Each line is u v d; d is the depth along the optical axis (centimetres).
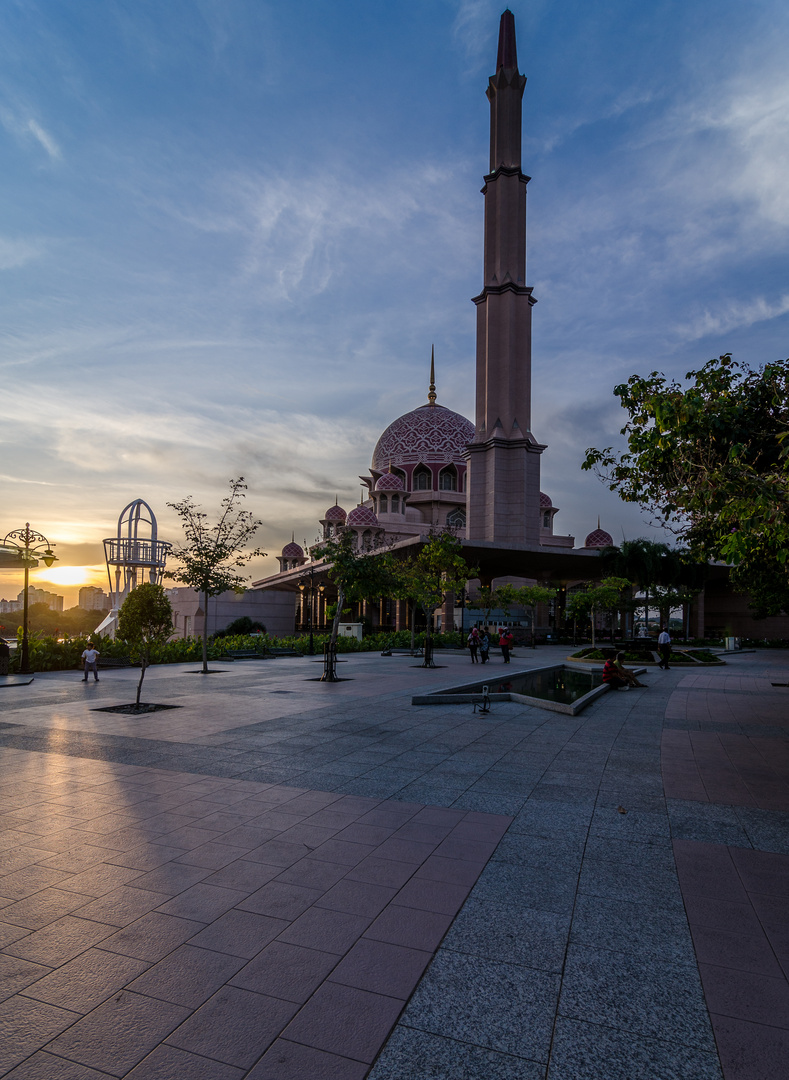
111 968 418
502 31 7069
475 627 3150
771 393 1005
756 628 7538
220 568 2600
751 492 757
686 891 546
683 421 864
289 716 1418
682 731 1299
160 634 1555
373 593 2423
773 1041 354
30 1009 376
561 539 9338
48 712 1472
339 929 471
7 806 753
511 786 859
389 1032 358
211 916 489
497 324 6869
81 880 550
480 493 6831
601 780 898
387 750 1070
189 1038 351
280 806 758
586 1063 336
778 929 482
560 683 2309
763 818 738
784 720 1451
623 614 6469
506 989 401
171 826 686
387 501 8444
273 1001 385
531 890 543
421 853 619
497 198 6900
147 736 1177
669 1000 392
